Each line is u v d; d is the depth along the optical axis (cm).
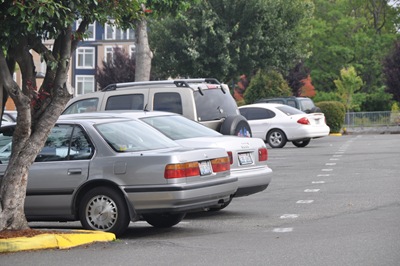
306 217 1844
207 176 1647
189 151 1623
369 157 3578
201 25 6259
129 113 1970
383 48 11594
